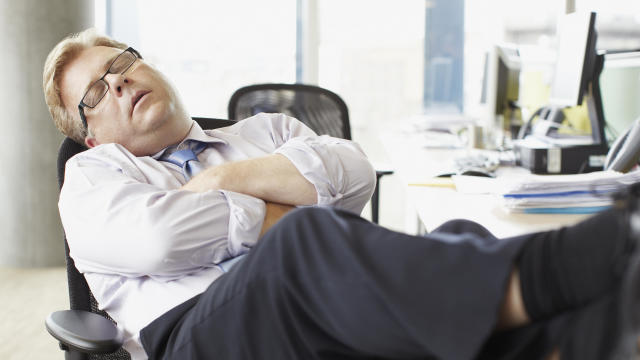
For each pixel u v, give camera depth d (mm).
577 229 686
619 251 630
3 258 3686
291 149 1409
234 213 1229
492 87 2889
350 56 4828
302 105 2588
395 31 4773
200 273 1216
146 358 1196
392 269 762
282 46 4855
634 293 594
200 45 4797
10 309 3021
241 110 2521
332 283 808
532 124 3207
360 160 1515
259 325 890
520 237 727
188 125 1585
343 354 848
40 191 3605
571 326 655
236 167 1347
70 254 1301
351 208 1527
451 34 4723
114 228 1182
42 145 3562
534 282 685
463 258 729
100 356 1239
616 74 3209
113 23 4676
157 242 1153
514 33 4434
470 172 1991
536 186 1351
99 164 1364
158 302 1189
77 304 1298
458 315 707
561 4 4234
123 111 1475
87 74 1487
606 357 621
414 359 794
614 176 1355
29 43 3459
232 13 4781
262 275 890
